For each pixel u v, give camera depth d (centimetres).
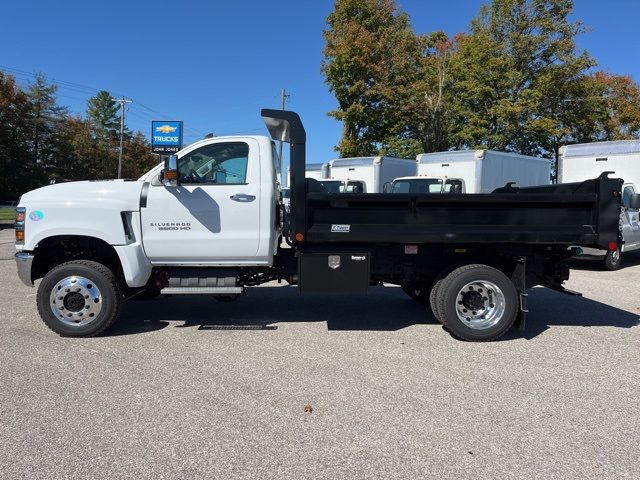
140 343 563
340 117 2480
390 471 308
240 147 596
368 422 372
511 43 2564
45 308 570
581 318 703
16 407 392
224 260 601
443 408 398
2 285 904
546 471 309
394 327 644
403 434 354
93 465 311
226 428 361
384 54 2462
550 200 580
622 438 351
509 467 313
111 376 459
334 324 657
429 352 541
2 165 4462
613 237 585
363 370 482
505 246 614
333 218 587
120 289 590
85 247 627
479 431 360
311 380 455
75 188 585
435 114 2630
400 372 478
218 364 495
